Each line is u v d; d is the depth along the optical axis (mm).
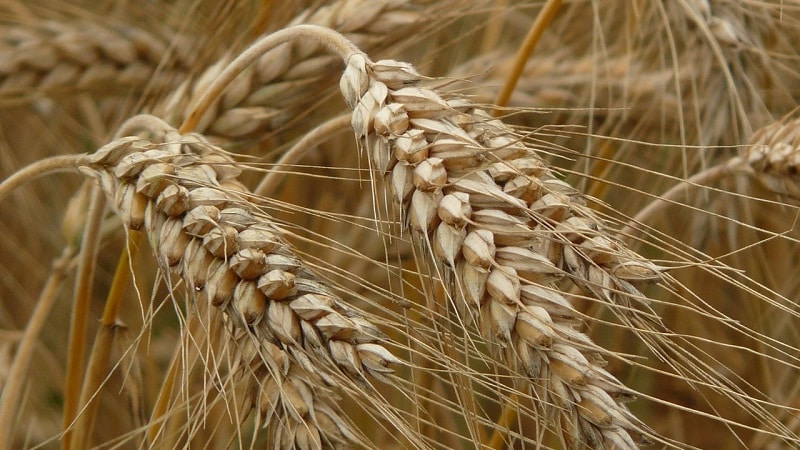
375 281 515
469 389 383
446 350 390
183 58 496
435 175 364
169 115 471
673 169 524
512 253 363
